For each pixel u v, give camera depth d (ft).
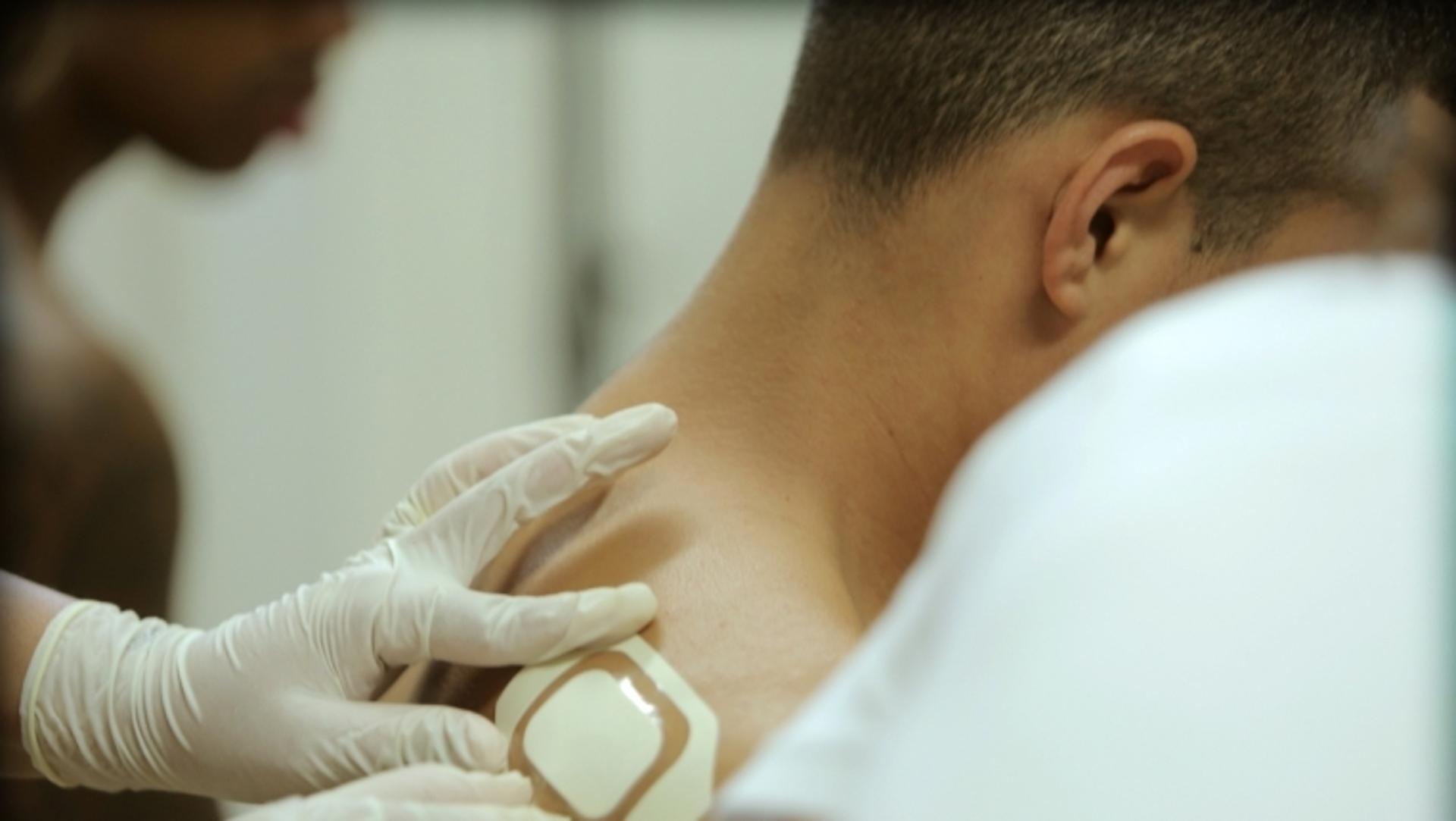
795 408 3.28
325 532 12.21
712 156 12.30
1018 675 1.80
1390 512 1.80
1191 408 1.93
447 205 12.19
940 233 3.20
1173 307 2.20
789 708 2.80
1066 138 3.14
